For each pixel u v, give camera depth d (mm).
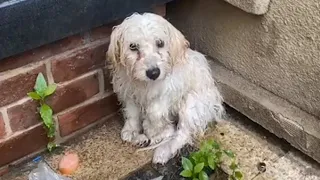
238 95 929
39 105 836
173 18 1029
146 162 865
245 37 904
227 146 890
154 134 903
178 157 871
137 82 828
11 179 840
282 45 847
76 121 907
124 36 789
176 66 836
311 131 831
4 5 690
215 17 941
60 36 772
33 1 713
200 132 910
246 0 832
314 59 807
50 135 867
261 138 909
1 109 798
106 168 854
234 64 953
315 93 831
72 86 868
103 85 910
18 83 796
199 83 894
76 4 761
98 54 874
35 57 797
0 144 823
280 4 817
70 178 833
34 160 872
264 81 910
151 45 783
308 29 795
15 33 717
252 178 826
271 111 879
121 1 822
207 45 989
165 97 855
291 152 876
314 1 769
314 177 828
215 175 823
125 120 929
